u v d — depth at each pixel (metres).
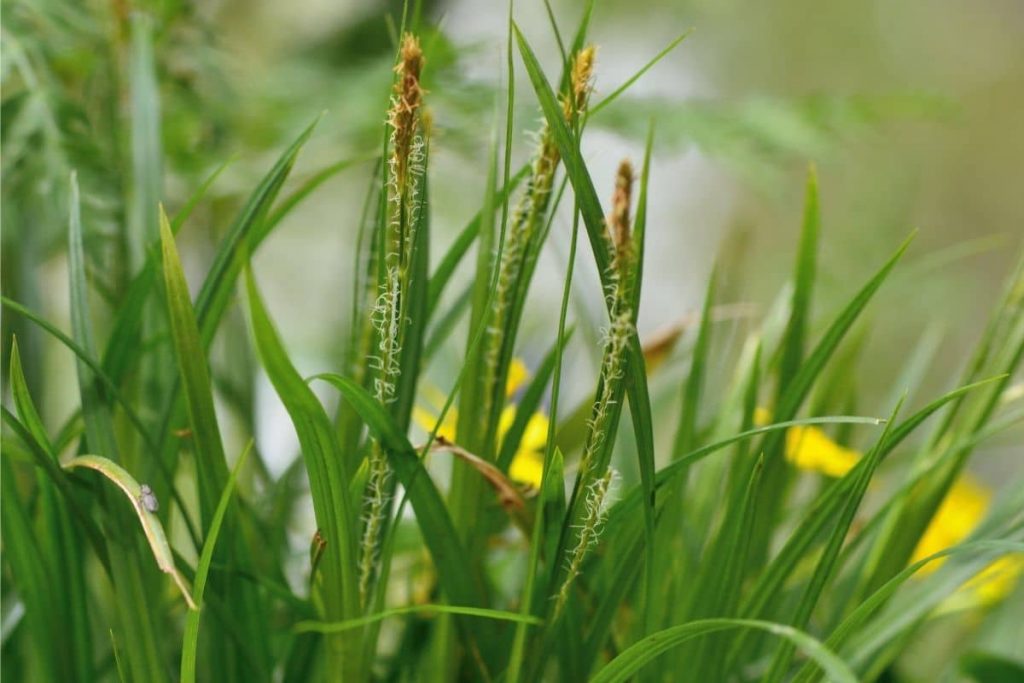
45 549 0.75
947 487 0.77
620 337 0.68
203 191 0.74
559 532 0.70
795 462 0.79
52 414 1.04
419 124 0.69
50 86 0.85
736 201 2.86
